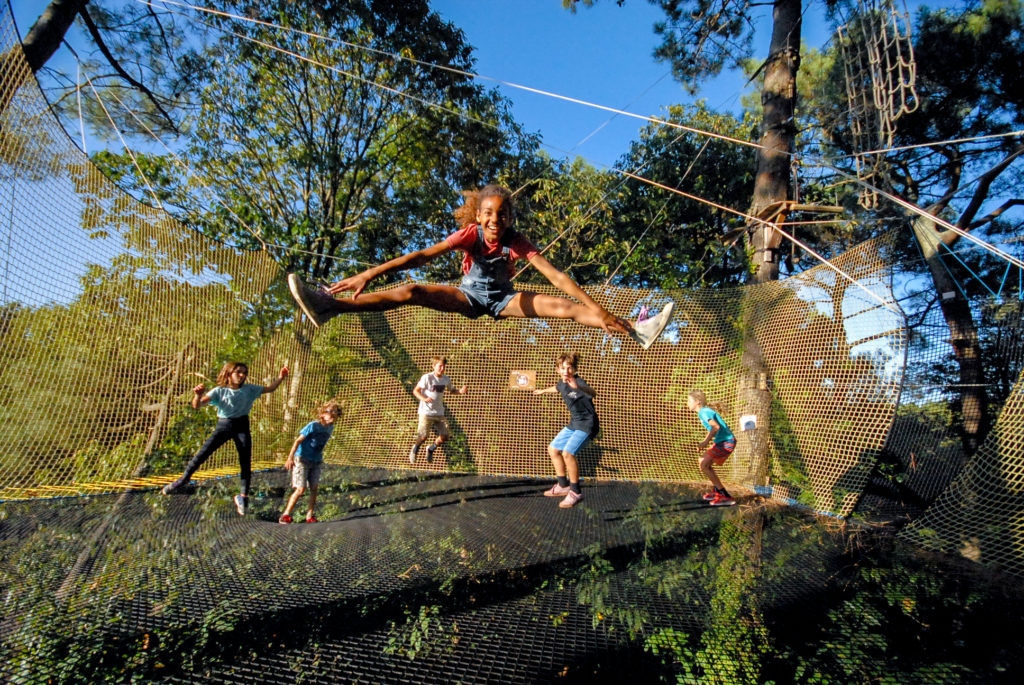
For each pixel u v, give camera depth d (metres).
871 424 5.80
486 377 8.74
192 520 5.31
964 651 2.85
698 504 6.40
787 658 2.77
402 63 12.30
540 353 8.58
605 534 5.07
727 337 7.65
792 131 8.82
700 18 10.00
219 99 11.79
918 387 7.54
